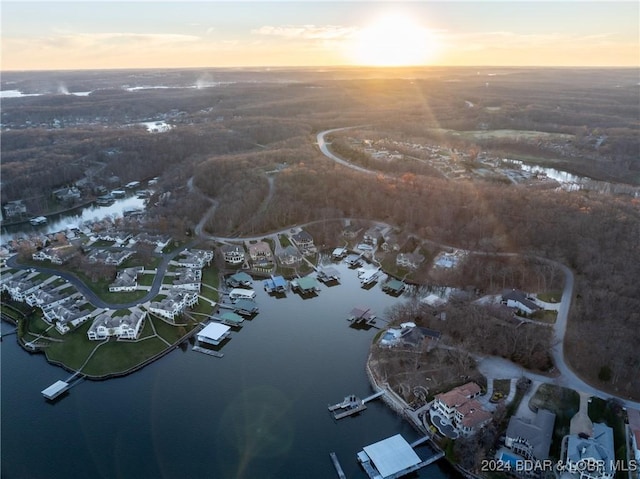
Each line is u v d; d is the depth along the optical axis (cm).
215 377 16688
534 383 15550
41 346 18150
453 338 17912
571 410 14262
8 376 16725
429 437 14025
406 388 15662
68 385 16225
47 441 14050
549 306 19512
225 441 14000
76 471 13075
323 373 16912
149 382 16462
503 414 14175
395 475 12888
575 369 16112
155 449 13725
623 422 13862
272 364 17375
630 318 17738
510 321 18362
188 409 15212
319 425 14600
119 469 13100
